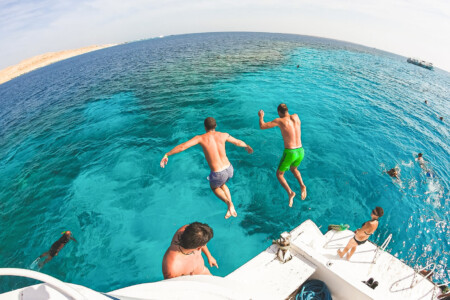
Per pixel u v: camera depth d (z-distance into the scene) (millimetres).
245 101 15594
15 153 11953
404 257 6246
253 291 2215
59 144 12117
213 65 26594
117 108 15922
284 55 33594
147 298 1807
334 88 19375
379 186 8539
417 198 8227
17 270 1310
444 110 18703
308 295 3148
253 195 7777
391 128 13398
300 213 7148
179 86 19422
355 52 52062
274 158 9625
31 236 7023
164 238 6547
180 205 7570
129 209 7582
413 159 10531
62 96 21125
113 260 6039
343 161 9711
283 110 5012
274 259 3463
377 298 2848
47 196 8539
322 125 12664
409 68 43594
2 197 8875
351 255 4004
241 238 6352
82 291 1445
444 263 6145
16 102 22656
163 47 54781
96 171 9516
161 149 10727
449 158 11375
